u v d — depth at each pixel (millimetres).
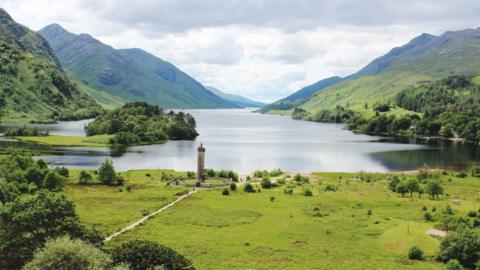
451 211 110062
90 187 140250
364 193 140125
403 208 116750
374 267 72312
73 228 67938
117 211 106750
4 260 60812
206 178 164875
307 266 72000
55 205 69375
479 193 143750
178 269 59438
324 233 91625
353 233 91812
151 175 172000
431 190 133625
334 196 133500
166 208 112125
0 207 67438
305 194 135375
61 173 157625
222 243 83375
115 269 53219
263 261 73875
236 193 136500
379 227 95812
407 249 81375
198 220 100000
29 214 64312
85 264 52812
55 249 52812
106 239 83000
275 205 118438
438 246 81688
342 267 71938
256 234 90125
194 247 80250
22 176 132500
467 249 75438
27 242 62719
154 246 61875
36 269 51469
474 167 194125
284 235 89812
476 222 96750
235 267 70688
